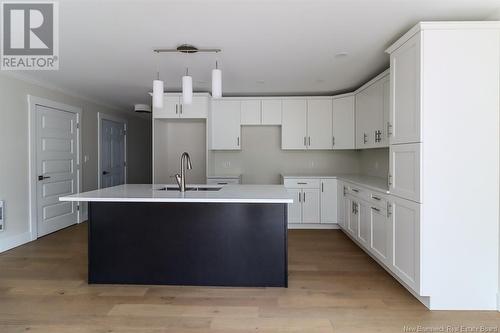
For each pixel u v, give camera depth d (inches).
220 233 106.1
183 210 106.4
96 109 219.0
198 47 115.6
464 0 81.8
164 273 107.0
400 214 100.4
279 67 140.9
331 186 185.2
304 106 196.1
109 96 204.8
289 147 197.6
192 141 221.3
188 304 93.0
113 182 242.4
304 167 214.5
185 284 106.7
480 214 87.0
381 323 82.3
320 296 98.1
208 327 80.4
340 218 178.5
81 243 156.5
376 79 148.3
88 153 209.6
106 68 141.4
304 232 181.2
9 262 128.6
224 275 106.1
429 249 88.0
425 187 87.7
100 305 92.0
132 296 98.2
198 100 186.7
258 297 97.6
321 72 149.3
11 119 147.6
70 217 193.8
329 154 213.0
